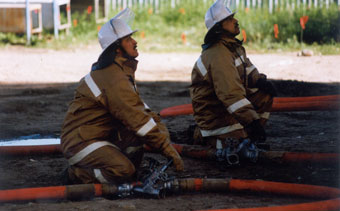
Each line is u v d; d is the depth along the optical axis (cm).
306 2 2352
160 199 536
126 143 566
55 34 2089
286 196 539
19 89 1275
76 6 2331
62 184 601
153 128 529
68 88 1298
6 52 1823
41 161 705
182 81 1417
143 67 1645
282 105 833
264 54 1808
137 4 2520
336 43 1959
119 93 524
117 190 538
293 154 643
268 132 849
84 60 1730
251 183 551
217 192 562
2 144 798
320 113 997
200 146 706
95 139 550
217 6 642
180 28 2353
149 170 562
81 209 493
